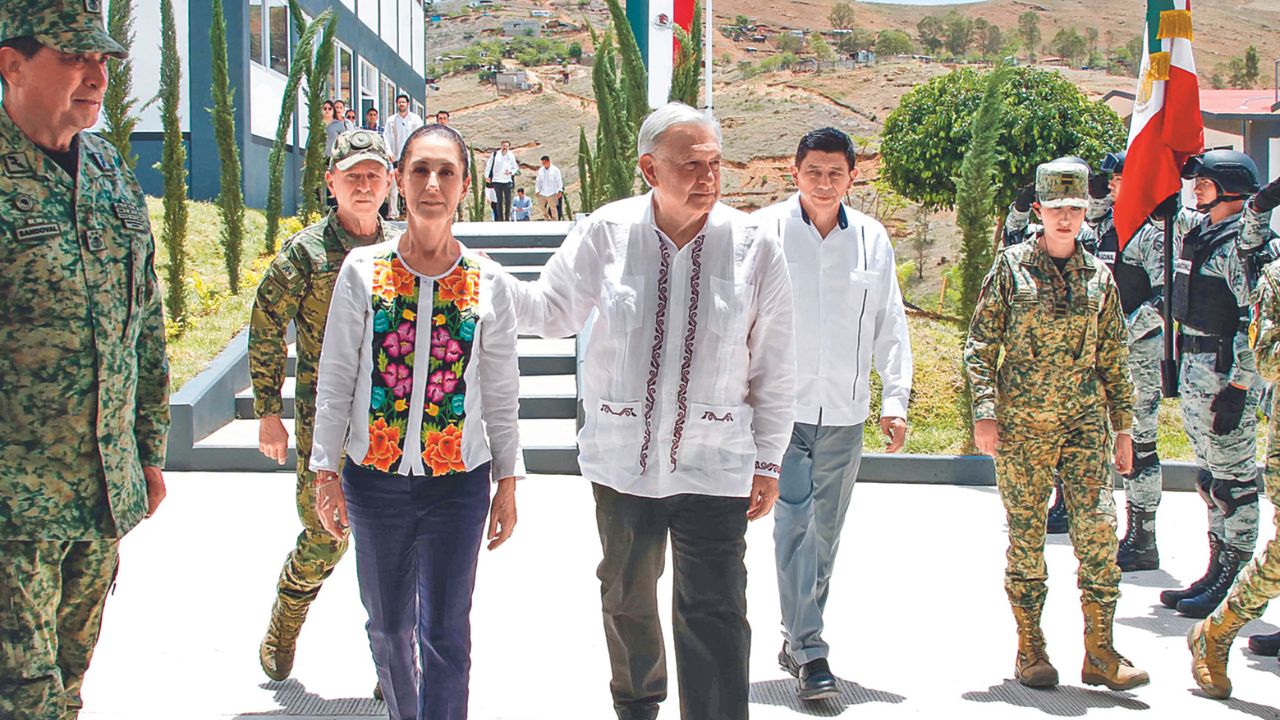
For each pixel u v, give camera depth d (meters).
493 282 3.50
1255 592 4.23
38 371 2.99
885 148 21.06
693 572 3.41
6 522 2.97
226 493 7.81
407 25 34.75
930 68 50.97
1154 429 6.29
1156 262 6.20
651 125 3.33
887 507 7.75
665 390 3.37
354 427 3.42
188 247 13.43
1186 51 6.25
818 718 4.20
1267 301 4.42
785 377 3.46
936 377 9.88
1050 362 4.36
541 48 94.81
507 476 3.56
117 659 4.69
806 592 4.36
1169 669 4.75
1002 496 4.53
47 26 2.92
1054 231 4.34
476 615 5.34
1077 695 4.45
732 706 3.36
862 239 4.56
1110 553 4.36
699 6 12.99
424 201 3.34
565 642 4.98
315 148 14.48
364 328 3.40
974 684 4.55
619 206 3.53
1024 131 19.61
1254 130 20.75
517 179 54.41
